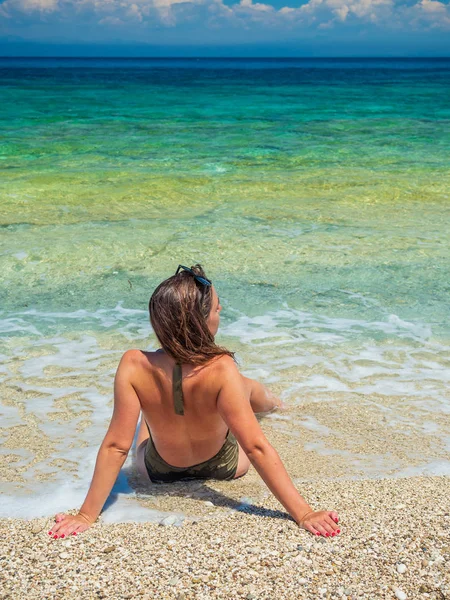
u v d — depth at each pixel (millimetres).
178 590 2035
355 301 5484
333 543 2293
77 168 11336
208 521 2527
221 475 2945
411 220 8055
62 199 8992
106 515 2619
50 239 7051
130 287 5801
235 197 9250
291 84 42750
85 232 7352
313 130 16719
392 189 9734
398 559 2174
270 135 15766
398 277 6031
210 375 2547
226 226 7688
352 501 2662
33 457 3160
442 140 14961
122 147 13797
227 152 13273
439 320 5090
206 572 2129
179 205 8773
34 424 3520
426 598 1985
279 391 3941
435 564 2139
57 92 31234
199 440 2756
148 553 2256
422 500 2650
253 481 2980
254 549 2266
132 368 2611
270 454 2521
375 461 3121
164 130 16531
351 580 2074
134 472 3074
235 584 2062
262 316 5156
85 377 4129
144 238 7133
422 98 28391
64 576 2115
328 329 4918
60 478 2961
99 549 2289
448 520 2434
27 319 5082
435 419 3609
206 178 10500
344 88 37375
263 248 6840
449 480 2902
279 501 2551
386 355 4484
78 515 2545
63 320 5074
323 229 7590
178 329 2473
